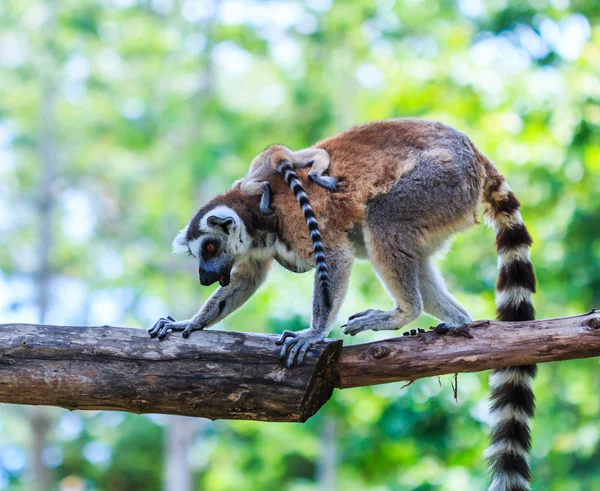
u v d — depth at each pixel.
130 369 5.79
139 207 26.64
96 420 26.89
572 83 13.10
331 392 6.03
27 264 27.69
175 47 25.39
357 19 23.39
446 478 13.00
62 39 25.42
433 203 6.75
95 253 27.00
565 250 13.27
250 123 24.22
